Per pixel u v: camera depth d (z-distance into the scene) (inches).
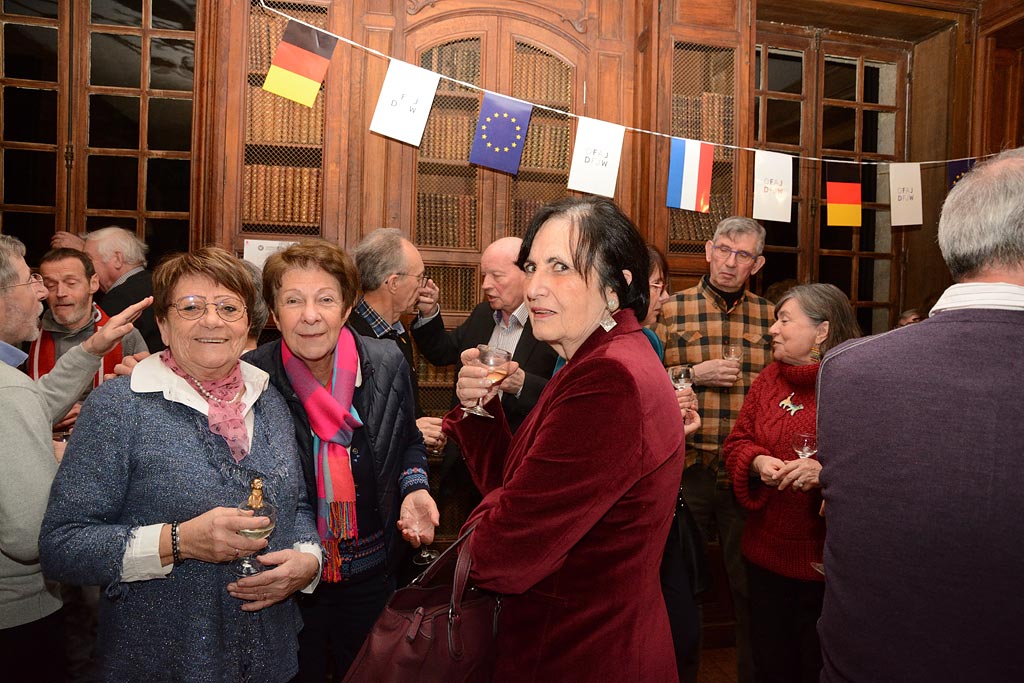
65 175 128.6
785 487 76.1
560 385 43.2
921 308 148.9
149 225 131.3
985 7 148.9
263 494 52.1
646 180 132.0
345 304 63.6
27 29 128.1
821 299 84.3
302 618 63.9
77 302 98.9
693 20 131.7
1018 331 35.1
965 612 33.7
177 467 49.3
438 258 131.2
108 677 48.4
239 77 122.7
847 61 159.6
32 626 56.1
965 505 33.9
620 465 39.0
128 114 130.3
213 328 50.8
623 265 45.6
